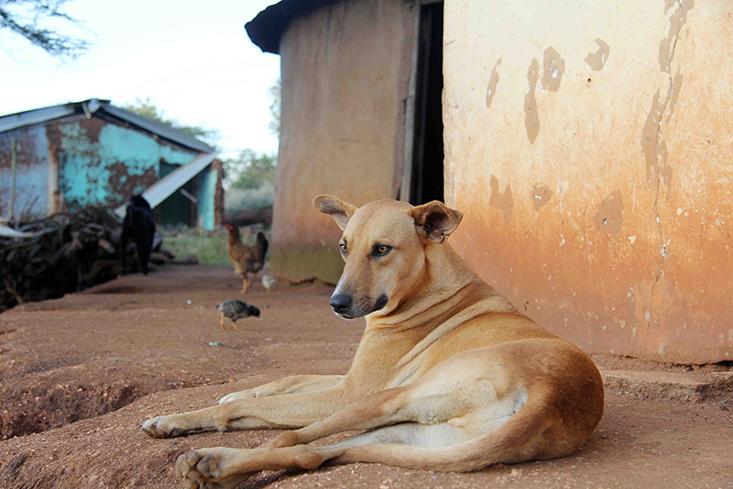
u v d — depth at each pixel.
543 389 1.07
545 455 1.07
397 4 3.75
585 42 1.95
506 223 2.24
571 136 1.99
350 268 1.29
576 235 1.98
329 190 4.07
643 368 1.76
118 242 6.16
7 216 8.20
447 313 1.33
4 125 6.88
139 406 1.61
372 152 3.85
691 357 1.69
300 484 1.03
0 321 2.93
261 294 4.05
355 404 1.13
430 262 1.35
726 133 1.62
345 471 1.05
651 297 1.78
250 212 11.10
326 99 4.14
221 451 1.06
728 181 1.62
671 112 1.73
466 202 2.44
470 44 2.43
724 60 1.63
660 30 1.75
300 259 4.30
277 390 1.43
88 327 2.69
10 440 1.56
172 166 9.72
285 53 4.72
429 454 1.03
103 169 9.08
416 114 3.70
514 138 2.20
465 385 1.08
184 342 2.35
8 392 1.81
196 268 6.71
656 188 1.76
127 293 4.43
